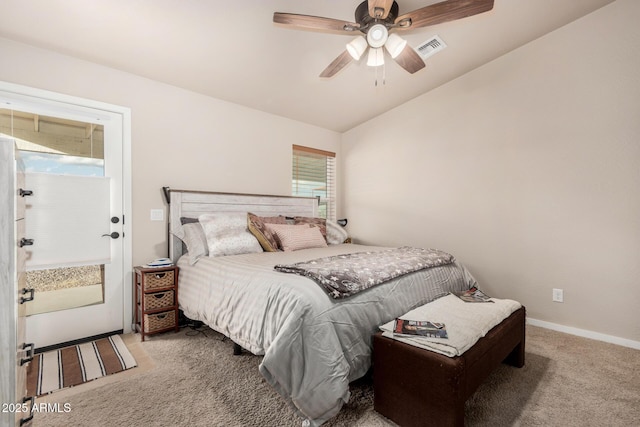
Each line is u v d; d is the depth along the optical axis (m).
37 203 2.29
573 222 2.62
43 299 2.30
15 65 2.21
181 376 1.88
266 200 3.70
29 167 2.28
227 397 1.66
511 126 2.98
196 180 3.15
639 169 2.32
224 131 3.39
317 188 4.52
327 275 1.67
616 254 2.42
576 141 2.61
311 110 3.87
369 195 4.33
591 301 2.54
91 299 2.51
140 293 2.56
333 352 1.41
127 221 2.69
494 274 3.10
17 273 1.04
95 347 2.33
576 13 2.52
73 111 2.45
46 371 1.95
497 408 1.58
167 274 2.59
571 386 1.78
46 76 2.33
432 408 1.33
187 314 2.46
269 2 2.07
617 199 2.42
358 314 1.60
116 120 2.66
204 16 2.13
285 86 3.23
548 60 2.75
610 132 2.44
